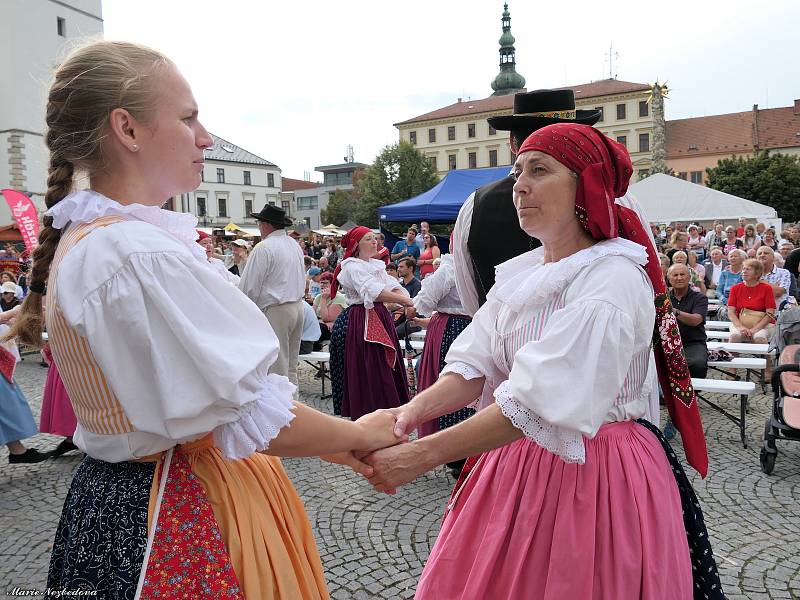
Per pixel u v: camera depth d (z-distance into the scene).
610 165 1.44
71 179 1.20
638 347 1.37
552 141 1.42
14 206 6.05
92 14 29.08
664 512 1.42
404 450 1.42
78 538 1.12
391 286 4.87
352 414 4.73
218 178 51.88
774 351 4.67
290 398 1.16
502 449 1.57
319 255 21.34
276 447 1.15
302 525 1.34
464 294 2.70
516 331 1.49
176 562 1.08
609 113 49.16
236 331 1.07
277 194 56.62
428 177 44.72
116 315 1.00
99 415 1.10
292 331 5.37
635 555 1.36
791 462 4.05
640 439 1.49
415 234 12.79
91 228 1.07
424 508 3.49
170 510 1.10
